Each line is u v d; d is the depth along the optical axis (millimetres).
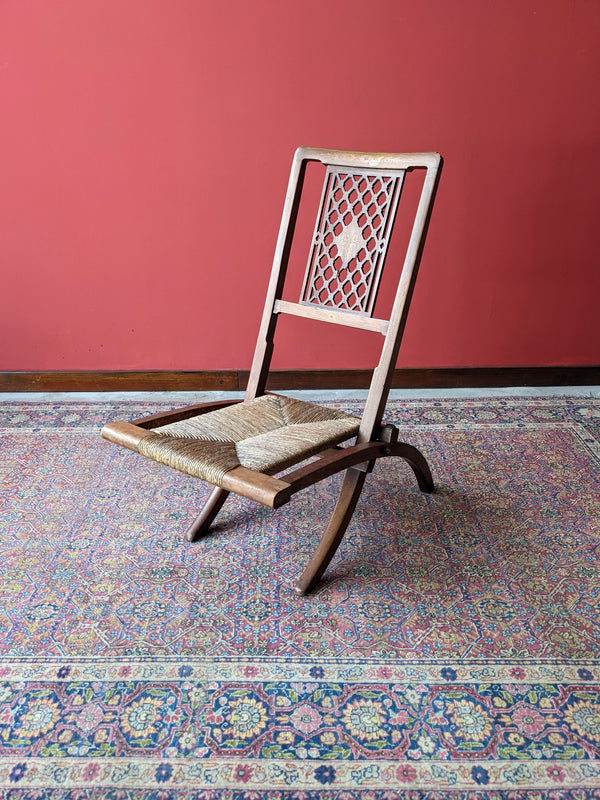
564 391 3111
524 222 2898
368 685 1485
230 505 2209
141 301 2994
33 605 1729
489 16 2617
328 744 1344
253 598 1764
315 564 1791
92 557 1927
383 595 1777
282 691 1470
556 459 2486
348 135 2775
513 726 1383
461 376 3139
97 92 2670
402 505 2199
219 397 3070
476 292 3010
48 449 2568
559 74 2699
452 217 2885
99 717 1401
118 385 3127
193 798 1237
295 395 3092
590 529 2064
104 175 2791
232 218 2871
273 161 2795
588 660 1553
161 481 2350
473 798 1237
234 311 3023
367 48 2650
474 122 2756
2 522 2092
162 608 1723
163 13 2574
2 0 2529
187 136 2742
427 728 1379
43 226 2857
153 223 2869
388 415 2854
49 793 1243
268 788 1256
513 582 1825
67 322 3023
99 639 1613
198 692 1465
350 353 3104
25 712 1411
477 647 1595
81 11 2562
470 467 2436
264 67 2662
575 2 2600
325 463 1640
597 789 1255
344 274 2971
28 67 2629
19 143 2732
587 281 3002
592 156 2809
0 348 3059
